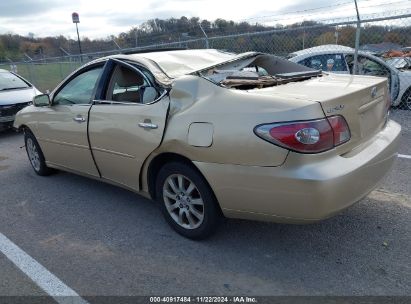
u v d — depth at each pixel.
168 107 3.41
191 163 3.33
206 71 3.87
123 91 4.04
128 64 4.00
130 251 3.51
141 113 3.62
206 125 3.10
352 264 3.11
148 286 3.00
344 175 2.76
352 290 2.81
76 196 4.89
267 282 2.96
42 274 3.24
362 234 3.53
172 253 3.42
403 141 6.34
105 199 4.73
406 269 3.01
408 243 3.35
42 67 17.16
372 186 3.12
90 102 4.30
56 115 4.76
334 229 3.63
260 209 2.97
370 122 3.29
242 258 3.28
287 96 2.95
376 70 8.74
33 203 4.77
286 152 2.74
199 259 3.31
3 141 8.60
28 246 3.72
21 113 5.64
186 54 4.39
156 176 3.79
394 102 8.66
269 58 4.61
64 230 4.01
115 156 4.00
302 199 2.75
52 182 5.47
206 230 3.43
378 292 2.77
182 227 3.62
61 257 3.49
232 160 2.97
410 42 8.48
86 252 3.54
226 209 3.16
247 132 2.87
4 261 3.48
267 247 3.42
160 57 4.11
